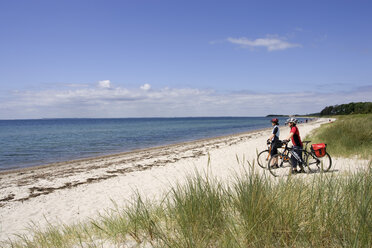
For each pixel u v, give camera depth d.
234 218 3.04
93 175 11.93
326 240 2.49
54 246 3.43
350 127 14.92
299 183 3.50
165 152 20.14
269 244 2.45
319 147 8.04
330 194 3.14
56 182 10.88
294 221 2.71
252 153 15.60
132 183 9.70
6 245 4.48
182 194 3.65
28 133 54.97
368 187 3.00
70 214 6.71
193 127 75.88
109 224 3.73
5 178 12.44
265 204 2.88
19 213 7.15
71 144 29.30
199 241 2.59
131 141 32.62
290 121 8.45
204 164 12.83
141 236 3.18
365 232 2.25
